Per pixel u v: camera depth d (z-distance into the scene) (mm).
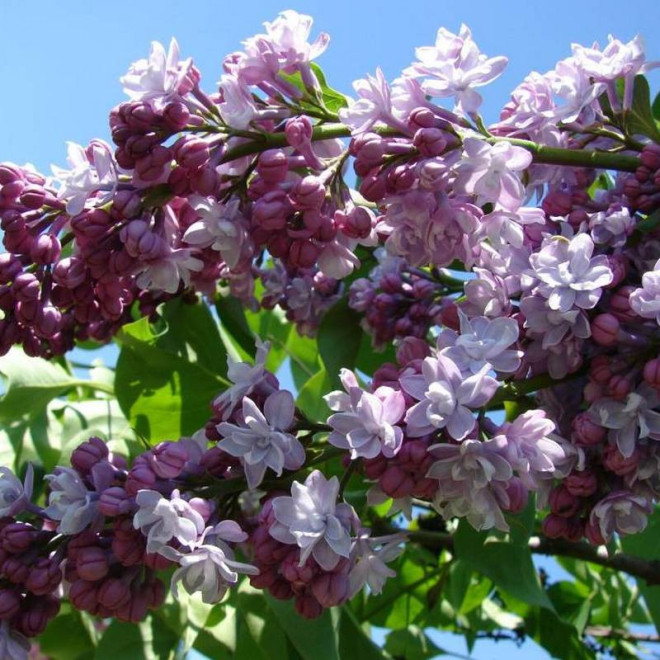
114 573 435
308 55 470
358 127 452
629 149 484
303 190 444
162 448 433
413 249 461
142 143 442
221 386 584
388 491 411
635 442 436
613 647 712
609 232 456
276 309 706
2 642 440
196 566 423
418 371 424
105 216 448
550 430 415
